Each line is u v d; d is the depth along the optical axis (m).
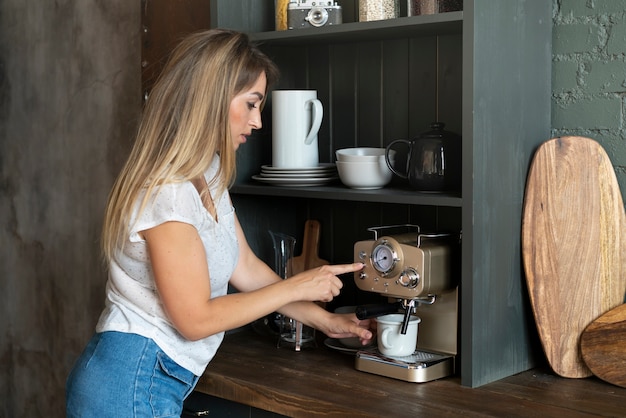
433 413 1.85
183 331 1.83
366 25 2.17
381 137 2.55
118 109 2.94
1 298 3.51
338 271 2.06
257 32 2.51
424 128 2.45
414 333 2.16
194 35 1.92
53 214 3.24
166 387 1.90
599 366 2.06
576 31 2.23
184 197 1.80
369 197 2.19
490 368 2.08
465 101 1.97
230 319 1.85
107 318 1.91
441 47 2.39
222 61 1.86
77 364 1.93
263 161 2.65
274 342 2.47
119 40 2.91
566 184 2.14
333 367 2.22
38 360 3.37
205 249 1.89
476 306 2.02
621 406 1.89
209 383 2.16
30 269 3.36
